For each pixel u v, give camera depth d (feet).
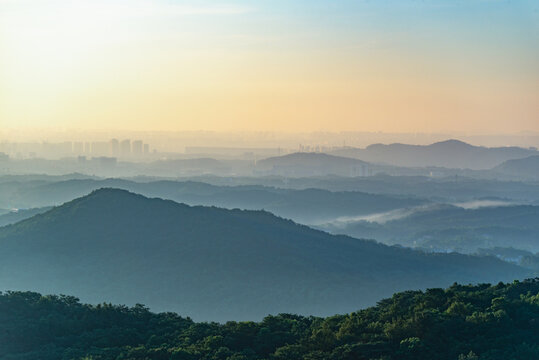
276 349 296.30
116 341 318.45
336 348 280.92
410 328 294.66
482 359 265.13
